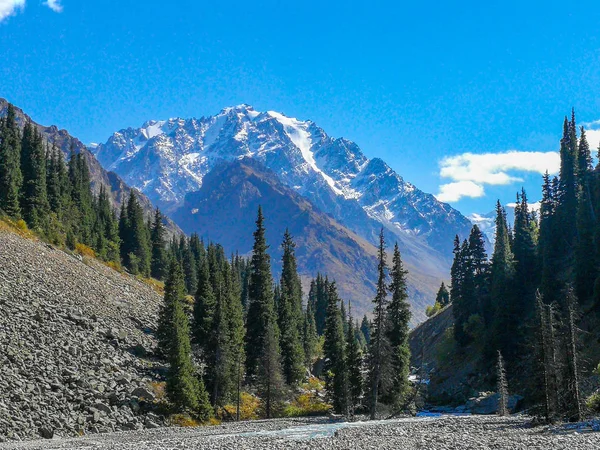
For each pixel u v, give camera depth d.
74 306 80.00
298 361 93.25
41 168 121.44
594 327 88.19
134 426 55.41
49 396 52.66
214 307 81.19
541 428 43.66
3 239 94.81
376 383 70.19
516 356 98.50
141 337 80.75
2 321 63.47
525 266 115.31
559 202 118.69
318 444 36.12
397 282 82.19
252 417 74.44
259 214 93.25
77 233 129.12
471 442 34.75
